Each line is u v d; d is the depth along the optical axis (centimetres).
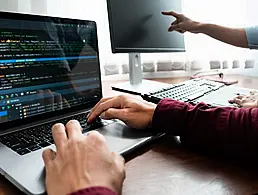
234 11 131
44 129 54
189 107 49
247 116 43
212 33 107
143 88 94
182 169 40
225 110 46
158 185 36
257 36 104
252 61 136
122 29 88
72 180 29
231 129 42
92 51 71
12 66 53
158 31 102
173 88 86
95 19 112
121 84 102
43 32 59
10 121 53
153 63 127
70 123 43
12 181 36
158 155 45
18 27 54
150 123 50
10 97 53
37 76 58
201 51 132
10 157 42
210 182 37
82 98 68
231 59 135
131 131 52
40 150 44
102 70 117
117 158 35
